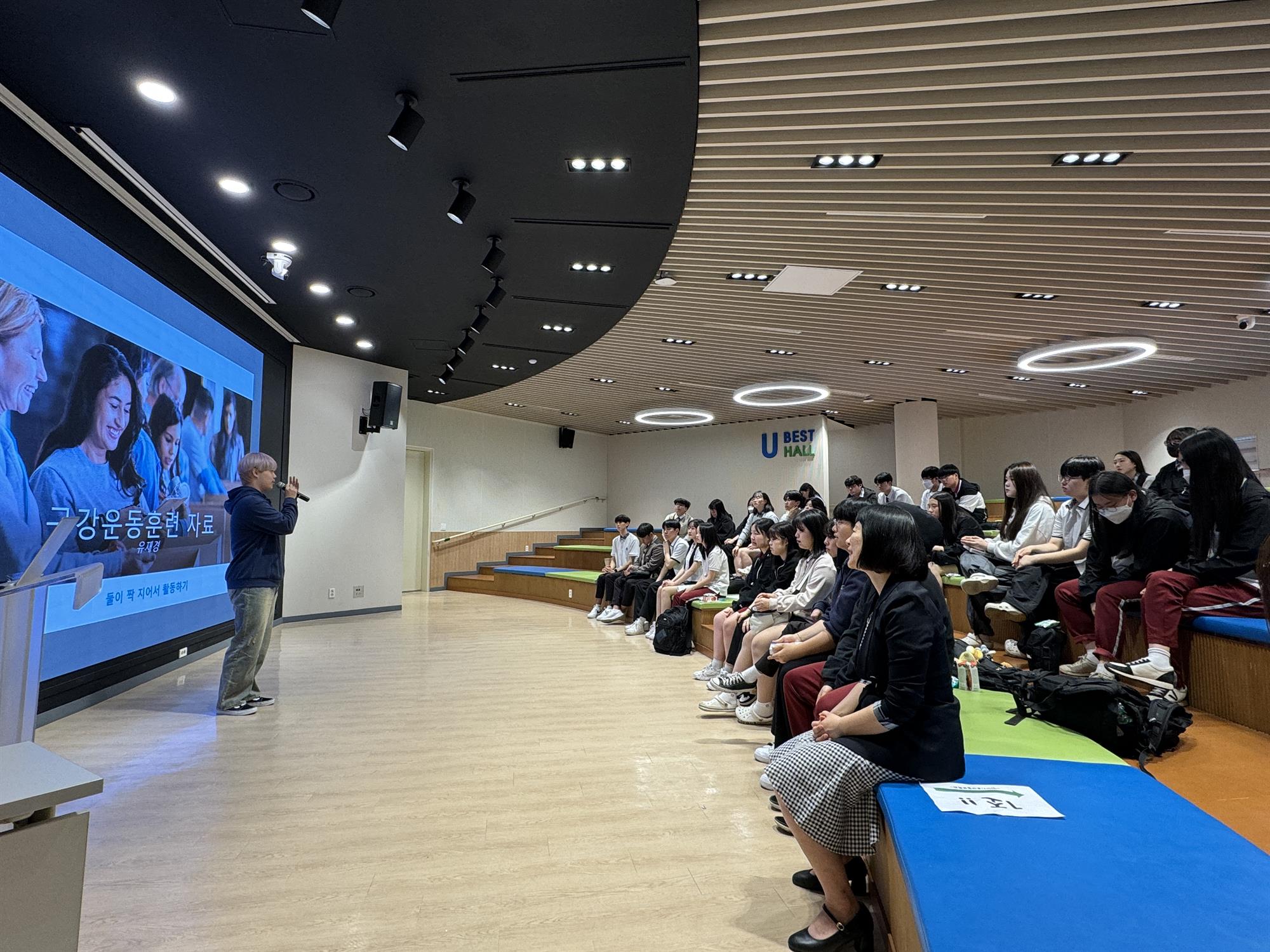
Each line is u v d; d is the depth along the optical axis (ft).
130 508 14.43
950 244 15.97
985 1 8.63
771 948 6.03
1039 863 4.61
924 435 35.35
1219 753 7.97
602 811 8.96
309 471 25.12
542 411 40.42
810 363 28.30
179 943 5.98
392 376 28.25
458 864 7.49
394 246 16.01
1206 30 8.93
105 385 13.47
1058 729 8.09
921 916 3.95
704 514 44.24
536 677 17.06
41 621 5.63
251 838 8.07
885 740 6.20
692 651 20.86
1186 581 9.70
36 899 3.01
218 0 8.32
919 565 6.49
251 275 18.01
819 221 14.83
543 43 9.10
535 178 12.80
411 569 37.78
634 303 20.22
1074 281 18.20
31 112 10.91
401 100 10.34
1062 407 37.17
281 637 22.30
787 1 8.63
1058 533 12.91
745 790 9.71
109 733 11.98
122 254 14.01
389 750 11.34
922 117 10.85
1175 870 4.50
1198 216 14.08
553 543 45.11
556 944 6.04
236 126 11.16
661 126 11.05
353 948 5.95
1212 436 9.67
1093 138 11.41
